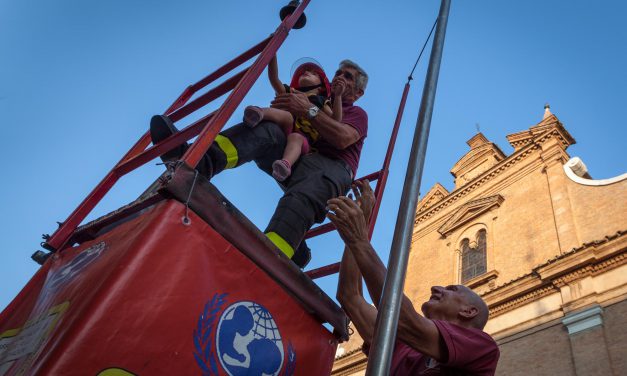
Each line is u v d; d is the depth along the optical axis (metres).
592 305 12.77
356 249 2.50
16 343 2.20
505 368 13.66
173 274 2.00
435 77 2.30
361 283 3.15
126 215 2.44
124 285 1.85
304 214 3.12
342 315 2.81
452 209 20.12
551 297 13.97
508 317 14.62
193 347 1.99
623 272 12.86
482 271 16.91
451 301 3.15
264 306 2.37
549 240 15.41
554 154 17.36
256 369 2.22
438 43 2.44
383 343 1.53
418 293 18.64
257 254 2.38
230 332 2.16
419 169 1.96
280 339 2.40
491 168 19.31
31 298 2.55
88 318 1.74
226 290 2.20
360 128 3.62
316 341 2.62
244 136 2.98
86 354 1.69
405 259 1.72
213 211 2.21
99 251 2.29
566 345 12.82
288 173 3.03
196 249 2.12
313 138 3.53
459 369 2.47
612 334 12.19
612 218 14.27
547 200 16.48
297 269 2.57
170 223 2.06
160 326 1.90
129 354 1.79
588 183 15.54
